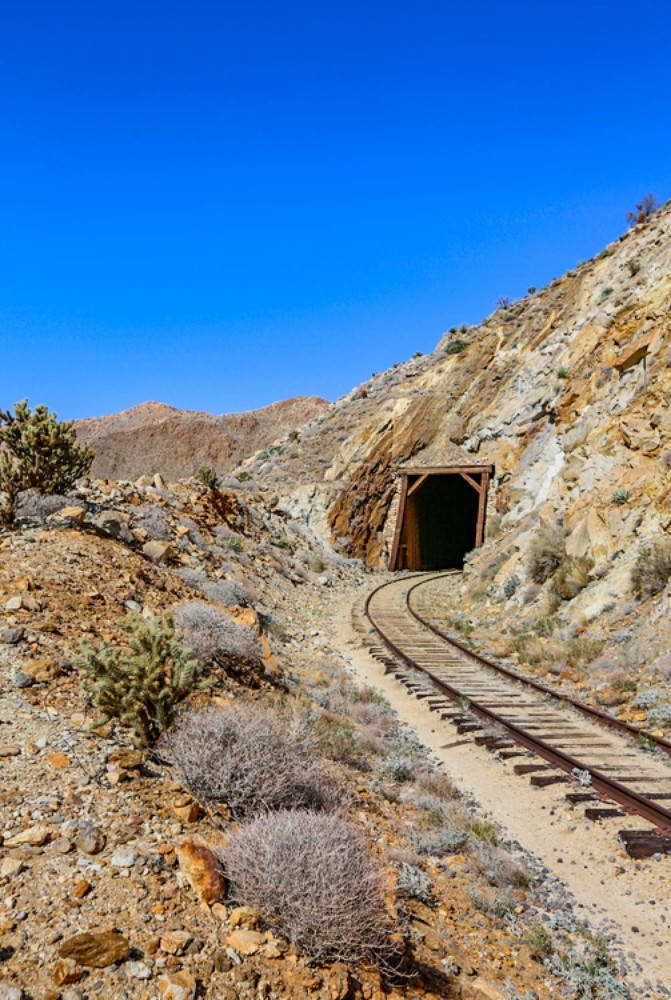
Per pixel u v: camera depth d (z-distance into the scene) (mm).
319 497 50938
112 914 4348
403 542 47781
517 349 49438
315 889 4742
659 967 5766
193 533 24562
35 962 3791
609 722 12422
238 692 11031
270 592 26453
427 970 5141
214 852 5297
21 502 15961
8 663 8336
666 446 21156
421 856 7379
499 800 9430
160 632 7375
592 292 43812
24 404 16750
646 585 17750
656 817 8336
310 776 7176
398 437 50625
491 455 43812
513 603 23719
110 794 5875
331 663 18234
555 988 5445
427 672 17078
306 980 4312
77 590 11758
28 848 4801
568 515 24156
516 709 13789
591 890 7043
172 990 3840
